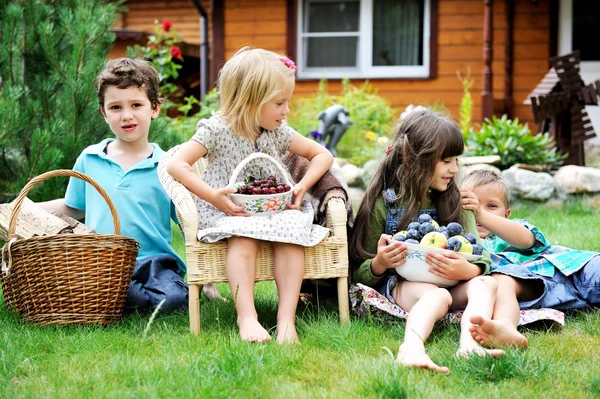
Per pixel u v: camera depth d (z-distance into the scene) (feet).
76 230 9.81
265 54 9.12
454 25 30.50
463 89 30.60
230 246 8.60
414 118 9.34
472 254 8.52
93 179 9.93
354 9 31.58
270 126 9.18
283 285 8.67
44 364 7.45
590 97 22.08
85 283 9.00
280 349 7.70
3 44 14.58
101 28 14.79
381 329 8.68
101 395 6.42
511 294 8.54
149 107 10.64
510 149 21.62
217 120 9.25
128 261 9.35
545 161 21.97
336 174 9.66
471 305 7.91
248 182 8.98
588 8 30.01
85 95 14.10
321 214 9.56
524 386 6.63
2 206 9.77
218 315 8.95
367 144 25.12
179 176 8.87
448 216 9.30
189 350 7.86
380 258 8.77
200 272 8.57
